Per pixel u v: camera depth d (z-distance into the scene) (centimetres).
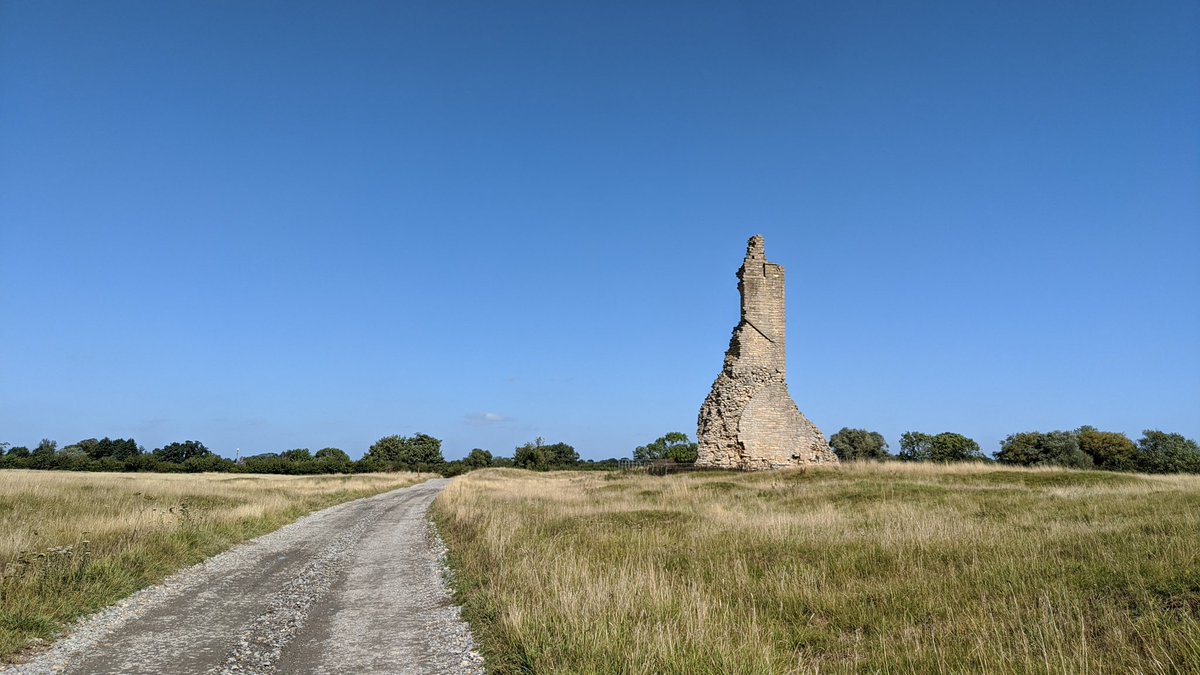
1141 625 788
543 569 1166
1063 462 6175
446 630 974
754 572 1276
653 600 938
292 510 2873
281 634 971
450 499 3188
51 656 855
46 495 2484
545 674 716
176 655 870
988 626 837
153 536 1577
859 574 1216
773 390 3919
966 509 2055
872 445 7306
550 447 10362
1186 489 2220
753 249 4084
